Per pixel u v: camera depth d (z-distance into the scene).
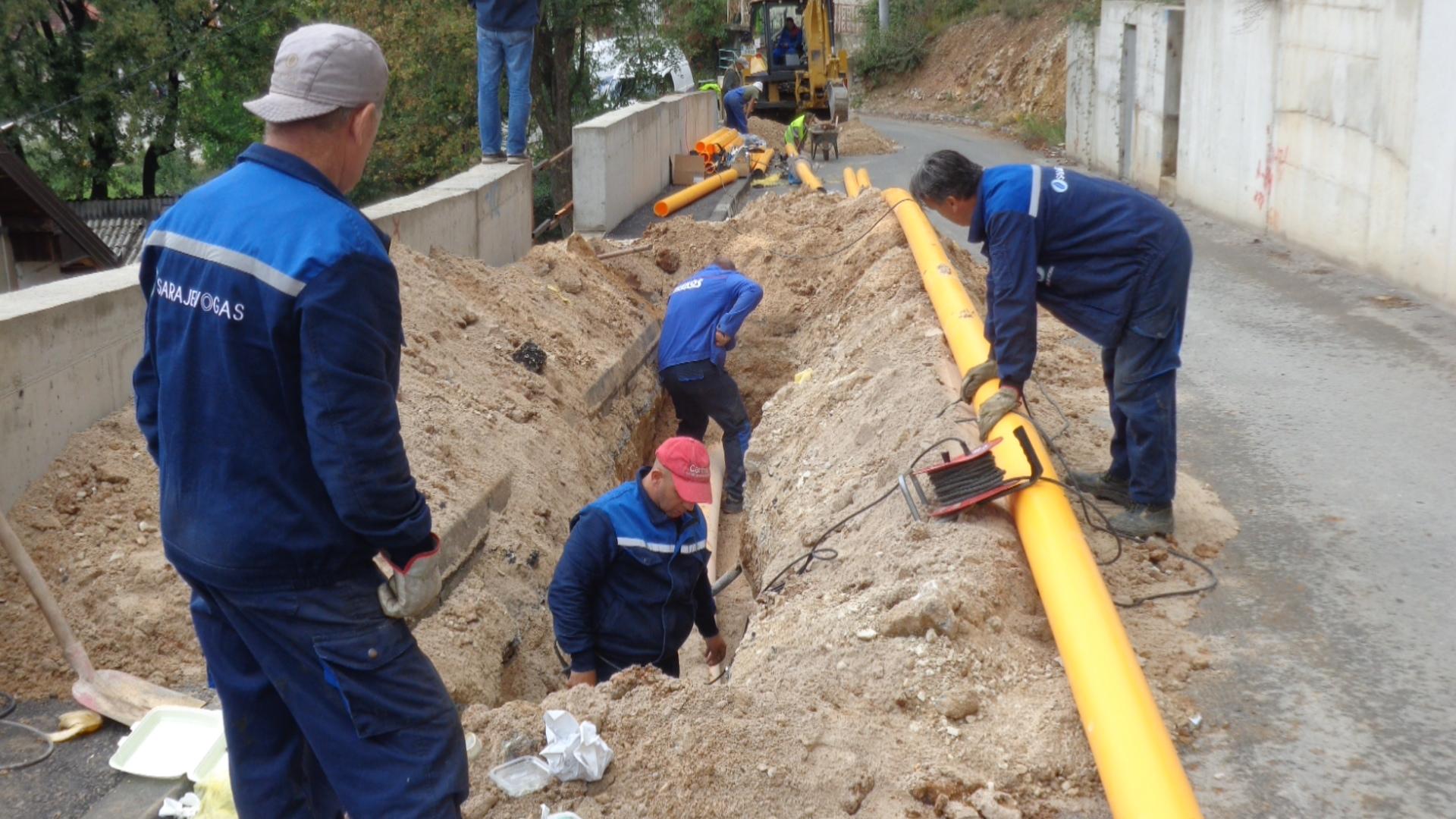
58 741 4.03
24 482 4.98
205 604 2.69
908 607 4.02
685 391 8.81
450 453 6.38
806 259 11.38
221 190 2.52
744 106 24.91
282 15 30.56
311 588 2.54
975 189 4.66
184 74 30.84
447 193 10.27
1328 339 8.23
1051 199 4.53
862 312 9.02
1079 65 23.55
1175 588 4.56
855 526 5.19
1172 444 4.80
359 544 2.58
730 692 3.71
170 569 4.82
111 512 5.07
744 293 8.72
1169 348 4.64
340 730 2.59
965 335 6.73
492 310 8.88
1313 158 11.95
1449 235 9.11
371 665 2.56
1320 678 3.92
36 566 4.35
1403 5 9.87
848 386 7.26
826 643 4.08
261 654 2.58
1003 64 35.06
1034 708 3.68
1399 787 3.37
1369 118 10.56
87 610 4.62
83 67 29.72
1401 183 9.93
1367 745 3.56
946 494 4.70
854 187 16.16
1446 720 3.67
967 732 3.61
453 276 9.03
